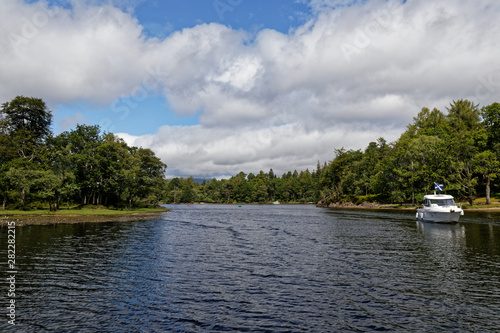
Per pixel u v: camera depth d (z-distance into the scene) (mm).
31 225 40562
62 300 12008
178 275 15594
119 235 31188
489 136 74062
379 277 15023
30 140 69625
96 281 14508
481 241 25078
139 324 9875
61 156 57938
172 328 9594
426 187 80000
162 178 99812
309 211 88750
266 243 26000
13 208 57156
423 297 12188
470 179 68375
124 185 75438
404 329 9469
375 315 10508
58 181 54156
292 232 34062
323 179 136125
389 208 84938
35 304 11578
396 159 88625
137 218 56312
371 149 128875
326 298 12164
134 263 18250
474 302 11617
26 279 14789
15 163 58719
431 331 9336
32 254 20766
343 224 42406
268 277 15164
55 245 24500
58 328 9602
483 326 9648
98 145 73938
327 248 23219
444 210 38406
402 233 31406
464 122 93188
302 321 10055
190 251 22266
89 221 47812
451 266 17031
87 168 71375
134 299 12109
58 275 15516
